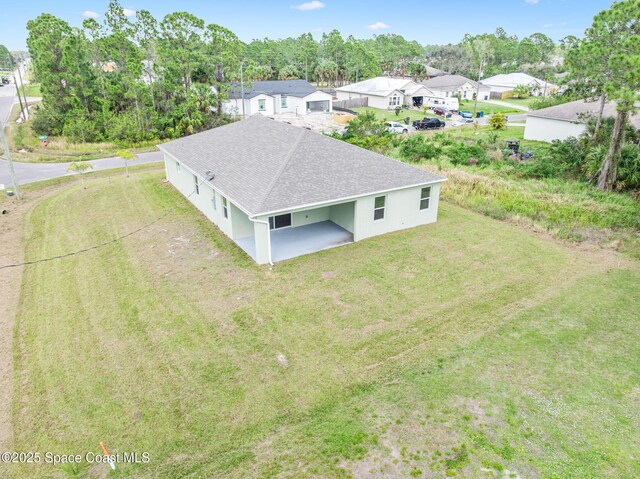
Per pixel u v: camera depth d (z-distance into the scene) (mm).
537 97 73625
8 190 23938
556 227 17828
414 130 45094
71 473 7621
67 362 10430
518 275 14211
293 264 14961
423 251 15914
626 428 8312
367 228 16906
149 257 15734
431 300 12742
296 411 8820
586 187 23047
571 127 35031
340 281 13820
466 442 8008
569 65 22391
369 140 32469
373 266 14789
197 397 9258
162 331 11500
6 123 45250
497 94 74750
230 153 19516
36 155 33375
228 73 43344
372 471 7461
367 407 8875
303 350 10641
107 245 16859
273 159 17062
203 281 13953
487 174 26188
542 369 9922
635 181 21922
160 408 8992
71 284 14047
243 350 10688
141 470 7656
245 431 8391
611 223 18000
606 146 24453
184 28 41938
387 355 10430
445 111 53375
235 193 15633
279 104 54375
